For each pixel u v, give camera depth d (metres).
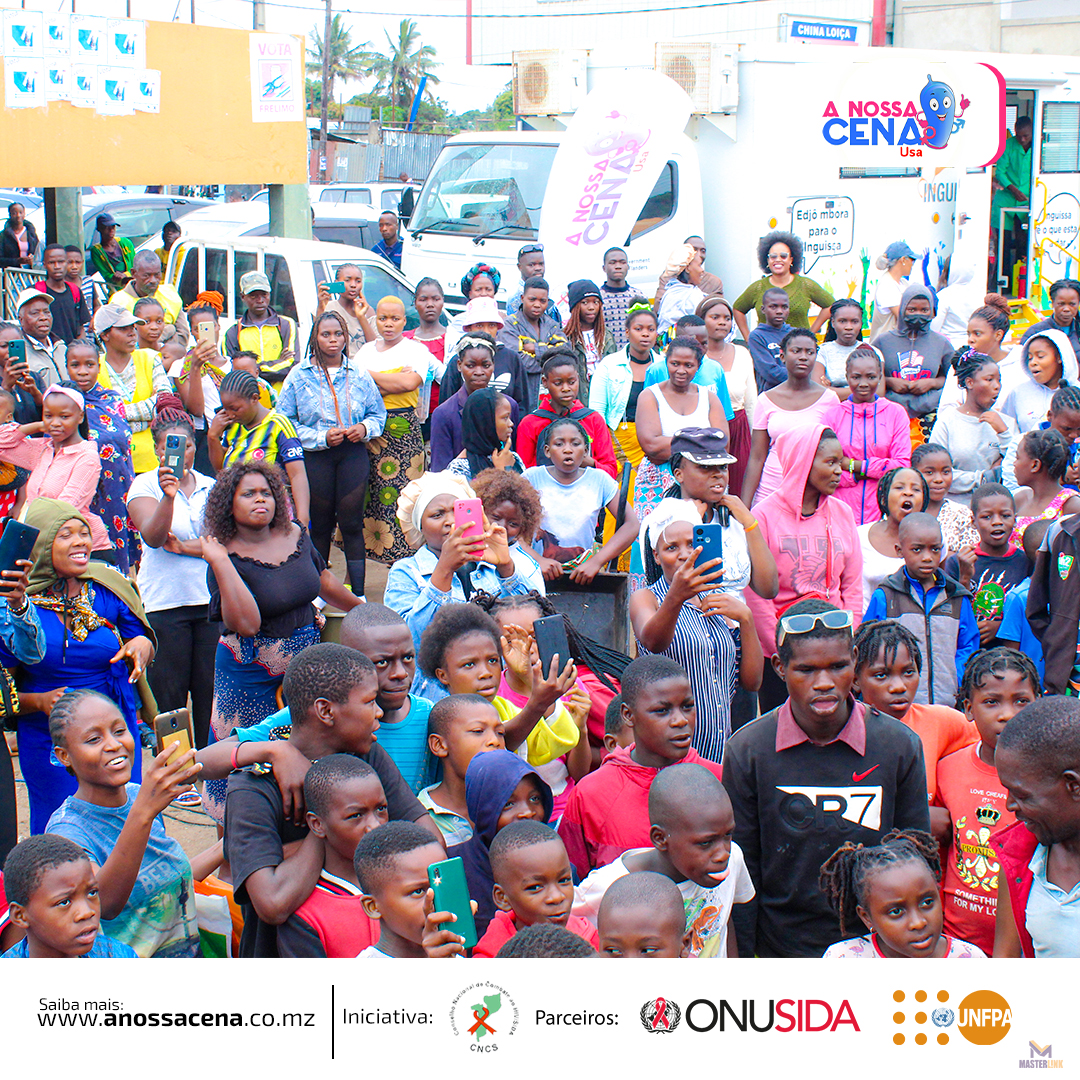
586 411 6.59
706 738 4.57
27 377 7.05
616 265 9.86
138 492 5.74
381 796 3.13
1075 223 14.11
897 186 12.34
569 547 5.82
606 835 3.61
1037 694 3.69
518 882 2.98
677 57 11.83
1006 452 7.36
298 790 3.33
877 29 23.86
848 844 3.22
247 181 10.77
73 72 9.40
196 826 5.69
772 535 5.15
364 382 7.75
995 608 5.22
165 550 5.69
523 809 3.34
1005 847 3.17
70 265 11.35
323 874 3.19
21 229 14.20
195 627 5.82
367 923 3.14
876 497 6.56
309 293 10.49
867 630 3.96
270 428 6.44
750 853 3.49
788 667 3.36
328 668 3.36
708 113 11.81
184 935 3.49
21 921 2.79
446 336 9.52
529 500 5.23
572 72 12.80
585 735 4.26
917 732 3.90
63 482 6.32
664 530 4.64
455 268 12.77
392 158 36.81
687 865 3.07
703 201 12.28
